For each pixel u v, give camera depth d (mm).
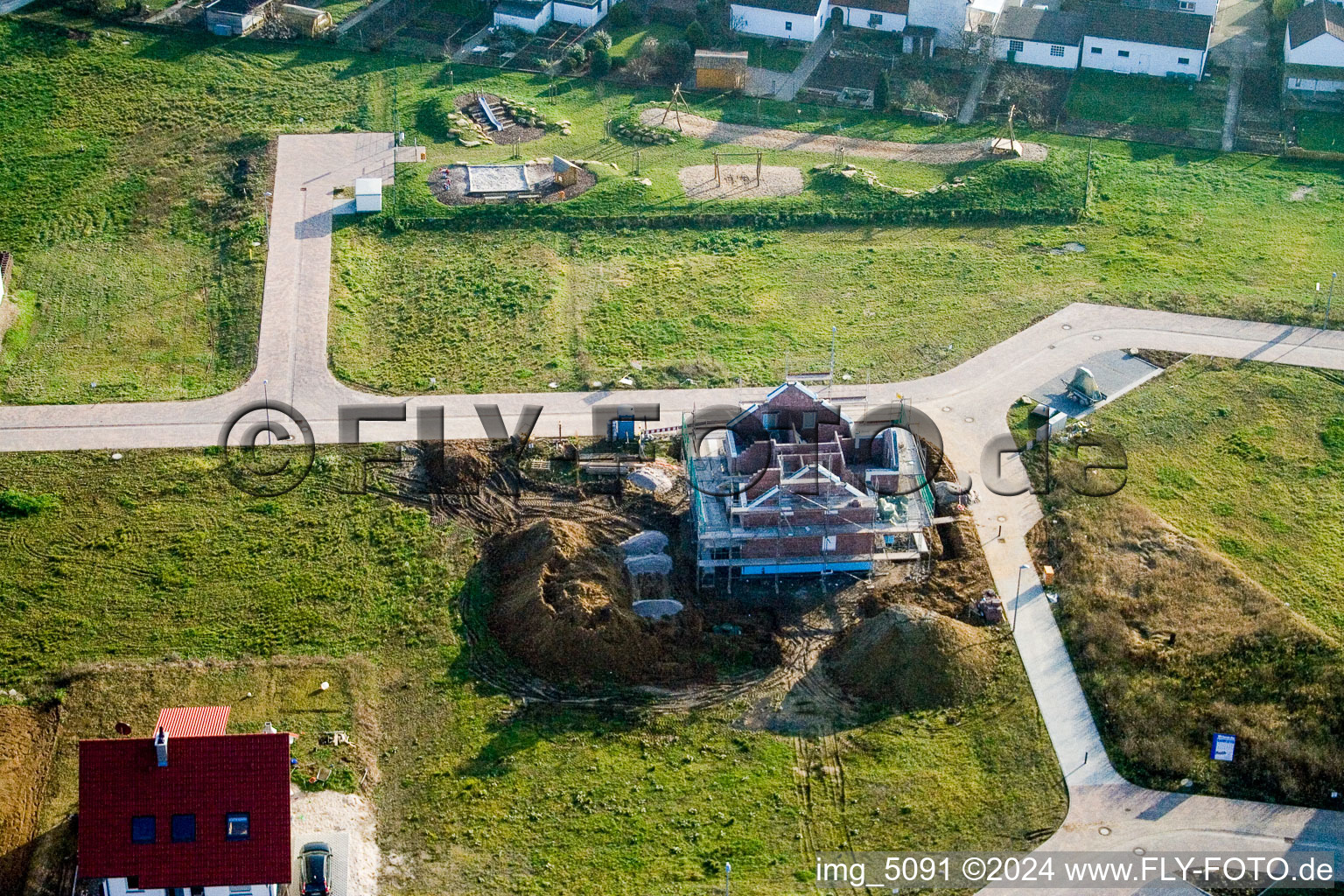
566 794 68062
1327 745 69500
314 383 94750
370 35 133375
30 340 98562
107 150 117375
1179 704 71812
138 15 132500
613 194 113938
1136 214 114000
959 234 112062
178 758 61031
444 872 64375
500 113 123438
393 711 72375
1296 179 118562
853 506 78688
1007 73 132625
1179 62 132250
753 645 76188
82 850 60562
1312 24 130875
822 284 106000
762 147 121688
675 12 140500
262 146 117750
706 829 66438
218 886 60875
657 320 101438
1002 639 76250
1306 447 89062
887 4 138000
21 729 70938
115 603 78250
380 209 110938
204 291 103688
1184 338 99188
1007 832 66438
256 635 76562
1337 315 101188
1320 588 78812
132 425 90625
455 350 98188
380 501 85125
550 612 75438
